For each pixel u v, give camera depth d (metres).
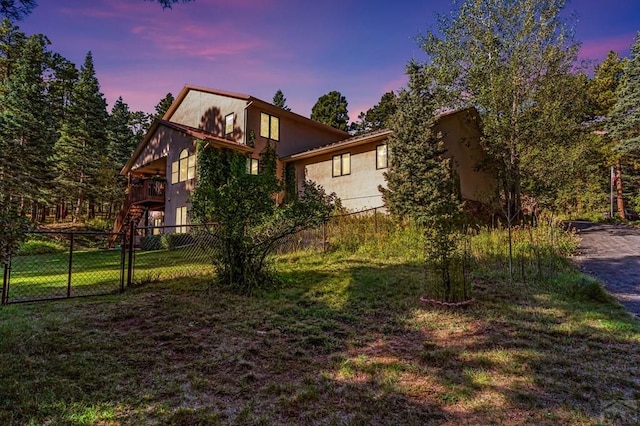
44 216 25.19
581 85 14.19
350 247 10.19
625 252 9.68
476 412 2.51
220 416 2.46
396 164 12.98
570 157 14.02
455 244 5.63
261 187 6.63
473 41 14.65
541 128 13.67
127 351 3.59
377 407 2.58
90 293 6.29
